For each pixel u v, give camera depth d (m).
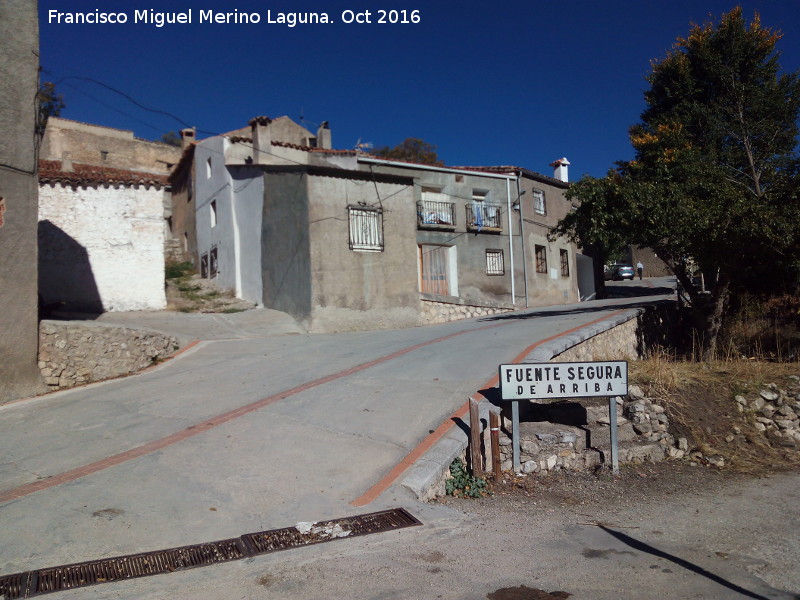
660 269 50.22
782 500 6.96
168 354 13.86
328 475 6.72
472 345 13.18
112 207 19.11
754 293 16.84
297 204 19.47
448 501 6.55
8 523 5.52
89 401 10.01
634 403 8.88
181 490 6.31
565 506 6.58
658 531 5.82
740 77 24.52
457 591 4.41
